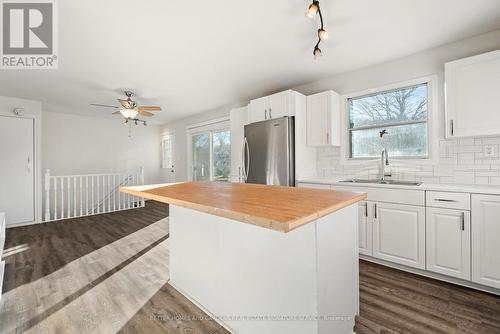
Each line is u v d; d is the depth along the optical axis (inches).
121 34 87.4
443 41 94.4
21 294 77.9
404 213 89.6
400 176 110.3
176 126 261.4
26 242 130.0
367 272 91.7
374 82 116.6
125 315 67.2
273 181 128.9
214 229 65.0
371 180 114.2
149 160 281.9
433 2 71.6
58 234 144.6
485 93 81.4
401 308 68.9
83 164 232.7
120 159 258.5
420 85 106.0
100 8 72.8
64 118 221.6
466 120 84.8
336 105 125.9
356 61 112.0
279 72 124.8
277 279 50.2
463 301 72.0
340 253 52.4
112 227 159.9
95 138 240.7
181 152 254.2
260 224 33.3
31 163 170.9
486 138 89.5
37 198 172.6
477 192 75.2
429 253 84.6
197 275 71.6
